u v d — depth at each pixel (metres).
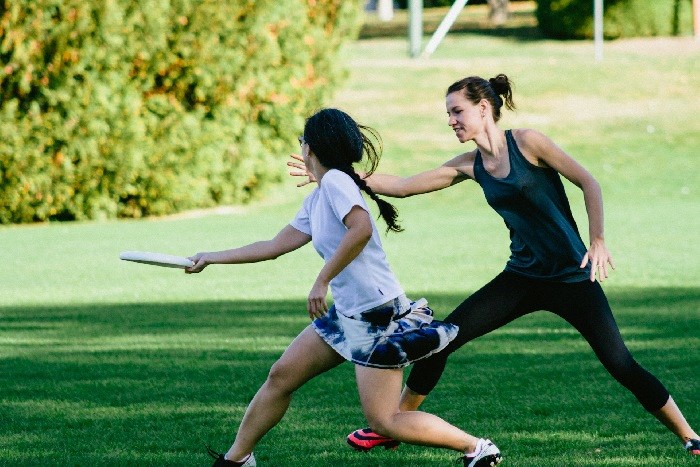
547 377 13.87
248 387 13.42
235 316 19.77
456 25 85.62
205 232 35.28
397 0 126.25
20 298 22.67
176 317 19.72
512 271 10.15
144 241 33.03
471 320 10.05
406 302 8.84
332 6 45.91
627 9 69.94
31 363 15.18
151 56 38.72
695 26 69.00
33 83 36.97
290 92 43.19
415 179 10.32
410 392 10.21
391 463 9.97
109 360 15.37
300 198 44.44
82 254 30.31
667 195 43.19
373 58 69.25
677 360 14.80
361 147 8.86
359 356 8.64
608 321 9.84
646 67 62.34
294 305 21.19
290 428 11.29
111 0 36.72
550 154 9.68
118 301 22.11
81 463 9.88
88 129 37.62
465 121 9.80
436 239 32.78
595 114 54.88
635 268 25.94
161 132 39.66
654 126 52.81
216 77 40.34
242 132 42.34
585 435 10.85
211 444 10.62
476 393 12.95
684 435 10.01
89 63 37.09
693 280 23.92
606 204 41.69
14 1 35.44
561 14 71.81
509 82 10.02
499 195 9.85
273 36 42.28
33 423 11.58
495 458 8.85
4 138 36.94
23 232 36.09
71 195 38.75
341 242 8.41
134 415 11.93
